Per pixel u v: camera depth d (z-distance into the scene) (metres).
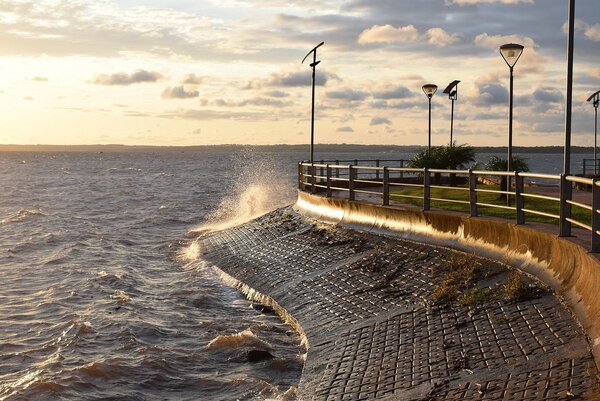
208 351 15.46
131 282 23.89
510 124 21.08
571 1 13.91
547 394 8.43
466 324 11.95
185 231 40.00
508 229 14.52
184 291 21.64
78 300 21.28
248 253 25.00
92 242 35.56
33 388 13.45
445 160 34.44
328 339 14.19
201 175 143.50
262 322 17.39
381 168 21.30
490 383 9.38
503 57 20.97
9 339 17.09
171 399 12.98
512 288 12.26
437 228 17.91
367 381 11.18
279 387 12.97
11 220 48.53
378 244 19.58
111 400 13.00
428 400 9.61
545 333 10.31
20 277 25.78
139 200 70.31
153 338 16.88
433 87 35.00
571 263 11.56
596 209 10.66
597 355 8.77
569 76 14.05
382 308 14.69
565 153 14.16
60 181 118.38
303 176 32.66
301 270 20.20
